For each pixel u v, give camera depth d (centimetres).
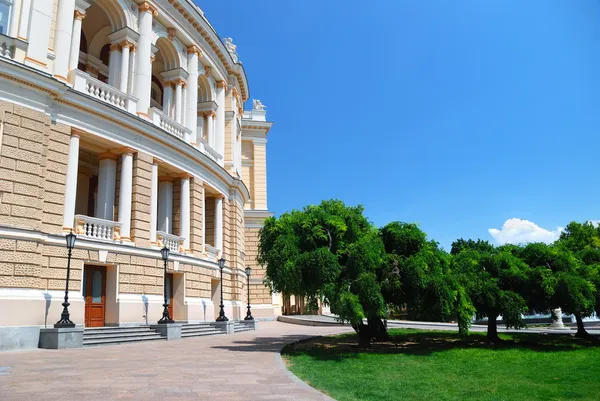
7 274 1597
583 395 948
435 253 1695
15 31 1788
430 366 1323
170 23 2681
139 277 2188
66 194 1906
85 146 2183
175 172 2628
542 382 1099
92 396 793
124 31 2381
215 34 3106
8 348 1547
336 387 966
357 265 1501
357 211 1781
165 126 2539
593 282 1784
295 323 3766
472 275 1722
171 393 824
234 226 3388
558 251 1794
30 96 1745
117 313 2041
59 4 1983
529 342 1916
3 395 796
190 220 2694
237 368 1136
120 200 2188
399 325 3186
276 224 1736
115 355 1405
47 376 997
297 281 1537
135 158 2275
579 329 2100
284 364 1230
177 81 2789
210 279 2834
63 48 1953
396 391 957
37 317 1659
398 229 1689
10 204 1633
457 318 1596
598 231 3825
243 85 3869
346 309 1396
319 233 1631
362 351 1644
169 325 2028
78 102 1964
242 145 4906
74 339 1639
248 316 2931
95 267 2069
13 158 1664
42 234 1728
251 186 4809
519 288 1733
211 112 3241
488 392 971
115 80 2369
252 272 4512
